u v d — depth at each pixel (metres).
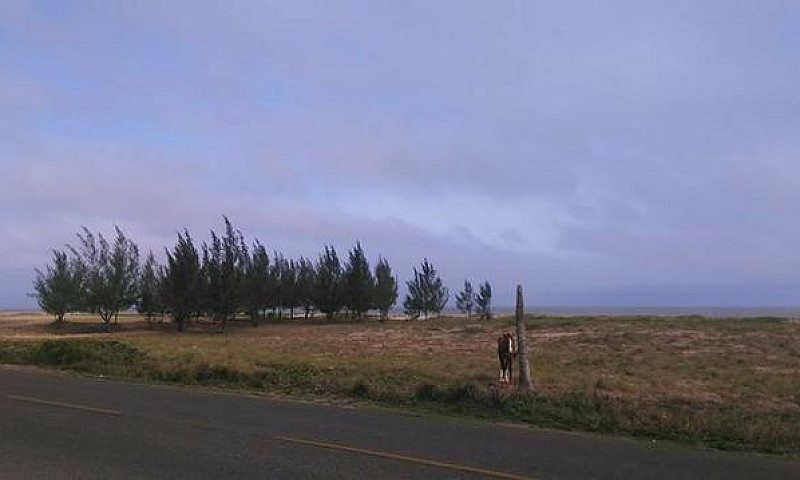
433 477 8.45
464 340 39.81
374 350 33.31
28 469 8.62
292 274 74.31
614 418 12.99
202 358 25.59
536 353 30.12
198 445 10.20
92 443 10.27
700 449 10.67
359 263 74.25
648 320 48.25
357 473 8.58
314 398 16.48
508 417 13.84
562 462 9.41
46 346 26.88
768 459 10.02
